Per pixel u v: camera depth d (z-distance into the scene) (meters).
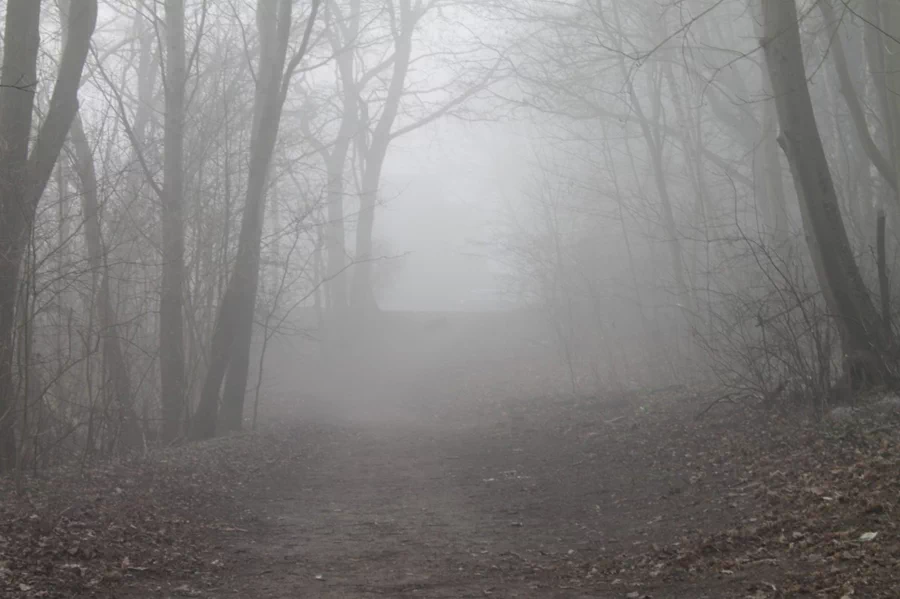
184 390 17.42
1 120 12.13
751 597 6.03
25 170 12.10
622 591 6.62
